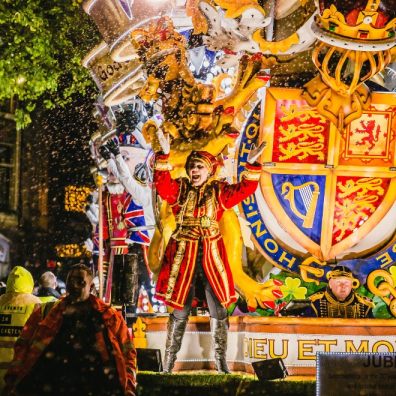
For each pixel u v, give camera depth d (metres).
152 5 11.23
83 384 9.94
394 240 11.26
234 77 11.16
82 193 35.91
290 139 11.07
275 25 10.82
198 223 10.65
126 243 14.30
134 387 9.94
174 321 10.69
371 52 10.59
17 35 25.20
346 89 10.72
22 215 41.81
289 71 10.99
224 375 10.52
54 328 9.98
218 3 10.78
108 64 11.91
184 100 11.12
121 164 13.07
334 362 10.38
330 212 11.14
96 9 11.57
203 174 10.67
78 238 39.75
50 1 25.36
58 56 26.12
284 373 10.48
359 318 10.99
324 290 11.20
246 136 11.17
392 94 10.94
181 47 11.20
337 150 11.00
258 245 11.24
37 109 39.56
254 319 10.84
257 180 10.63
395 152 11.05
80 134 33.84
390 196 11.13
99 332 9.96
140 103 13.49
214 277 10.63
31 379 9.98
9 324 11.50
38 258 41.19
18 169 41.81
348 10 10.33
